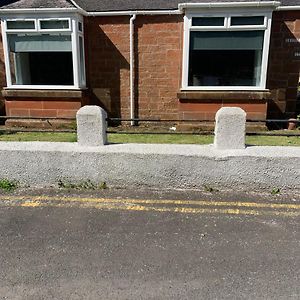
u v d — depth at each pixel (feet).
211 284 8.91
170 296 8.48
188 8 27.89
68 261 9.89
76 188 14.90
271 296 8.47
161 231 11.50
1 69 32.40
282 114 31.37
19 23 29.78
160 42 31.09
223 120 14.14
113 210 13.00
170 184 14.62
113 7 31.42
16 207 13.29
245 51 29.04
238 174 14.17
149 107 32.65
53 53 30.78
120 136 27.78
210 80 29.94
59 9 28.73
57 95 30.53
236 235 11.21
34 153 14.75
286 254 10.19
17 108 31.19
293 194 14.10
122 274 9.31
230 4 27.12
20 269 9.53
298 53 30.09
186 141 25.64
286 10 29.09
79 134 14.80
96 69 32.40
